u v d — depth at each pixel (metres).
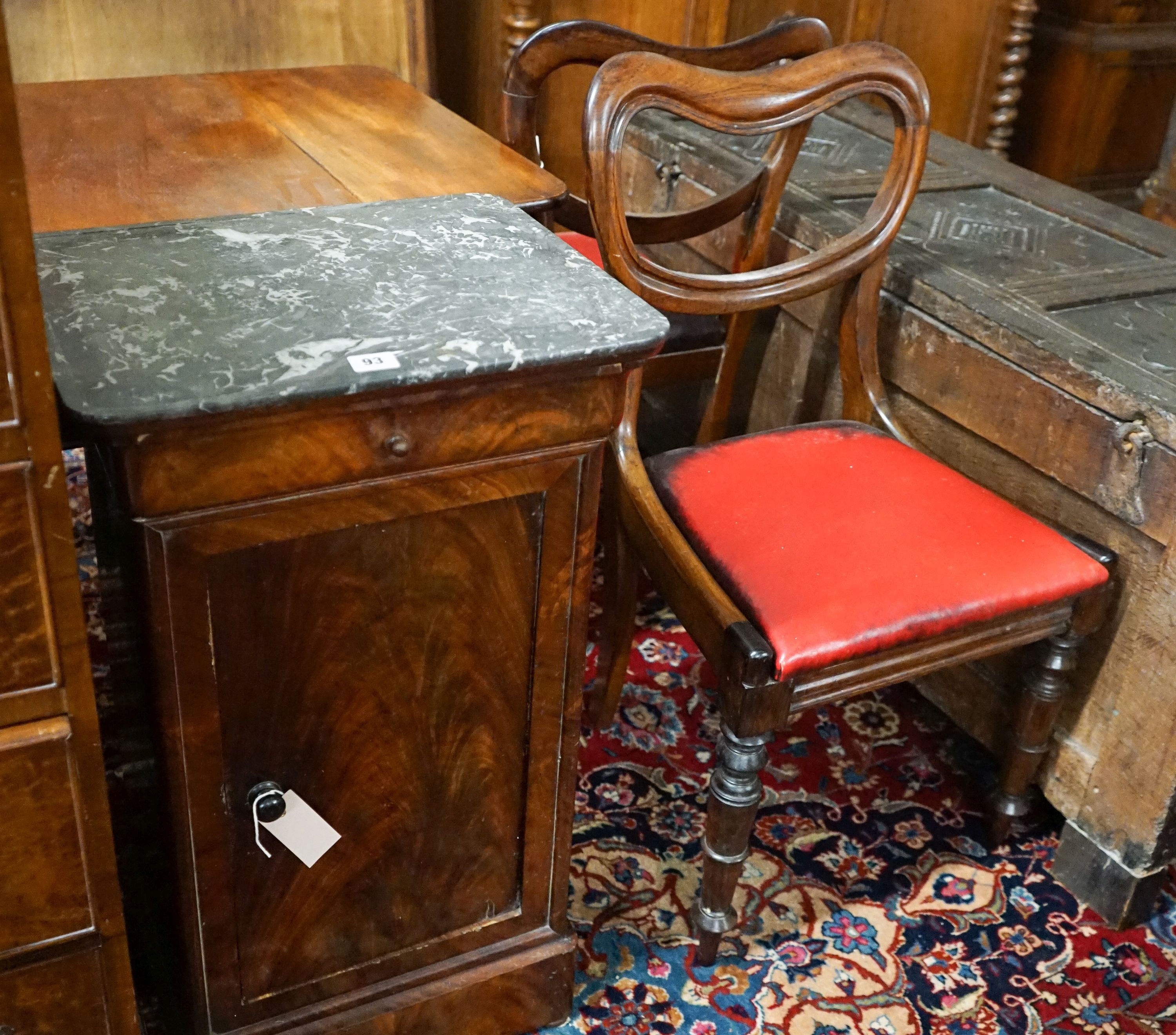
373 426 1.05
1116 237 2.03
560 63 1.81
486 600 1.23
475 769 1.33
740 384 2.33
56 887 1.09
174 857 1.19
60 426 0.93
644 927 1.68
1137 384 1.53
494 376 1.05
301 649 1.15
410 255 1.24
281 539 1.08
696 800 1.90
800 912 1.72
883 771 1.98
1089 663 1.69
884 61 1.60
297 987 1.36
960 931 1.71
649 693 2.11
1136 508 1.54
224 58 2.45
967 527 1.58
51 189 1.58
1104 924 1.73
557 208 1.71
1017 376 1.68
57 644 0.98
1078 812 1.74
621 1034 1.53
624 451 1.67
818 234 1.95
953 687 1.95
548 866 1.44
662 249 2.43
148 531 1.01
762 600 1.45
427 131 1.92
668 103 1.49
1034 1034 1.57
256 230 1.27
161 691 1.10
